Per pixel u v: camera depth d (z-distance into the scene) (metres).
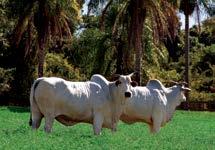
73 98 19.12
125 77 20.02
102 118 19.67
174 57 81.25
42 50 37.00
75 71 56.75
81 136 17.61
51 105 18.97
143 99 22.17
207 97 62.22
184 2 52.56
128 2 38.34
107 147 13.95
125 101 20.12
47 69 55.19
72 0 36.22
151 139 17.17
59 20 36.00
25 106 57.75
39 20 35.59
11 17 39.12
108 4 39.34
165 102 22.92
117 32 47.31
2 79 57.00
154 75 52.75
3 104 59.38
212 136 21.73
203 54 74.06
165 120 23.12
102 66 54.47
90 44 55.81
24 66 56.91
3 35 54.94
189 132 24.06
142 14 38.41
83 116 19.41
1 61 58.38
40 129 19.94
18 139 15.03
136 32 38.56
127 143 15.15
